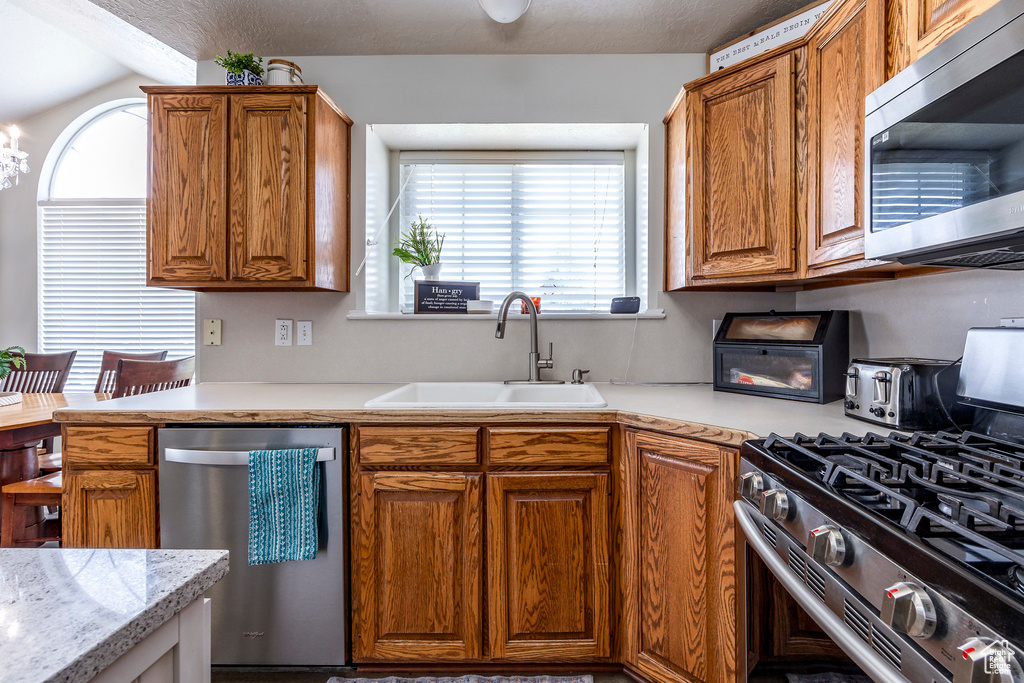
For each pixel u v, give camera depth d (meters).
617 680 1.46
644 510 1.38
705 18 1.88
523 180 2.44
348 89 2.11
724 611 1.19
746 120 1.59
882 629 0.60
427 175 2.44
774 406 1.50
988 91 0.79
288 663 1.45
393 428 1.44
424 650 1.44
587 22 1.90
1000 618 0.46
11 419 1.87
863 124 1.23
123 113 3.57
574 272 2.44
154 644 0.49
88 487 1.45
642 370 2.09
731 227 1.63
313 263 1.79
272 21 1.91
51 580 0.51
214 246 1.77
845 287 1.75
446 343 2.11
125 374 2.11
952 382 1.13
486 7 1.70
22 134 3.51
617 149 2.41
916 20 1.05
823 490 0.74
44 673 0.36
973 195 0.82
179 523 1.44
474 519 1.43
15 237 3.53
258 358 2.11
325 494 1.44
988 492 0.71
